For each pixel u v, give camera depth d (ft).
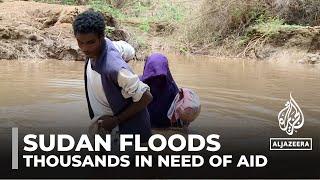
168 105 16.72
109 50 12.37
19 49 35.55
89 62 12.85
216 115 18.30
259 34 47.16
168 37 52.49
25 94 21.43
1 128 15.88
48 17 40.22
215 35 50.08
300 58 42.57
